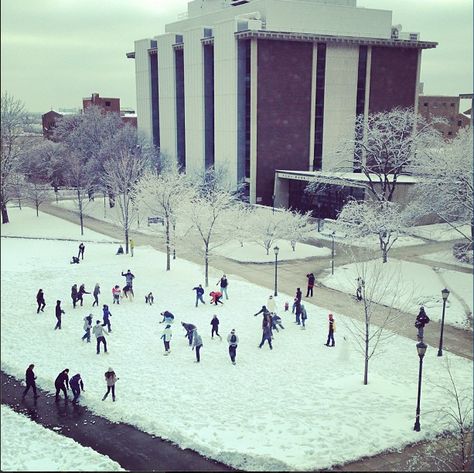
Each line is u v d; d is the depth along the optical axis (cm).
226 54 6175
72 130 8031
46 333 2400
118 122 7931
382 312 2780
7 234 5003
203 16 7525
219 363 2067
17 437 1504
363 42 6388
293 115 6262
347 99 6506
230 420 1612
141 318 2614
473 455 1395
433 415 1636
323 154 6469
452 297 3022
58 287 3156
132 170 5291
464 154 3797
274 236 4184
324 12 6397
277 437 1509
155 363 2069
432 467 1383
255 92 6050
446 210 4128
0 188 5497
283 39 6044
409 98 6844
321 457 1413
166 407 1706
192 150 7144
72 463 1368
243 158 6306
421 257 3969
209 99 6894
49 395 1820
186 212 3712
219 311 2744
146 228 5294
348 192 5372
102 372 1992
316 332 2455
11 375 1973
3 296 2947
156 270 3612
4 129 5956
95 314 2672
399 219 3991
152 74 8119
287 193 6294
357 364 2075
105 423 1627
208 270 3656
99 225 5538
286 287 3281
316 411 1662
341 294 3133
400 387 1858
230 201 4781
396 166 4550
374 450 1457
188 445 1480
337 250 4303
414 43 6612
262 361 2092
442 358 2166
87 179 6706
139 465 1394
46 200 7381
